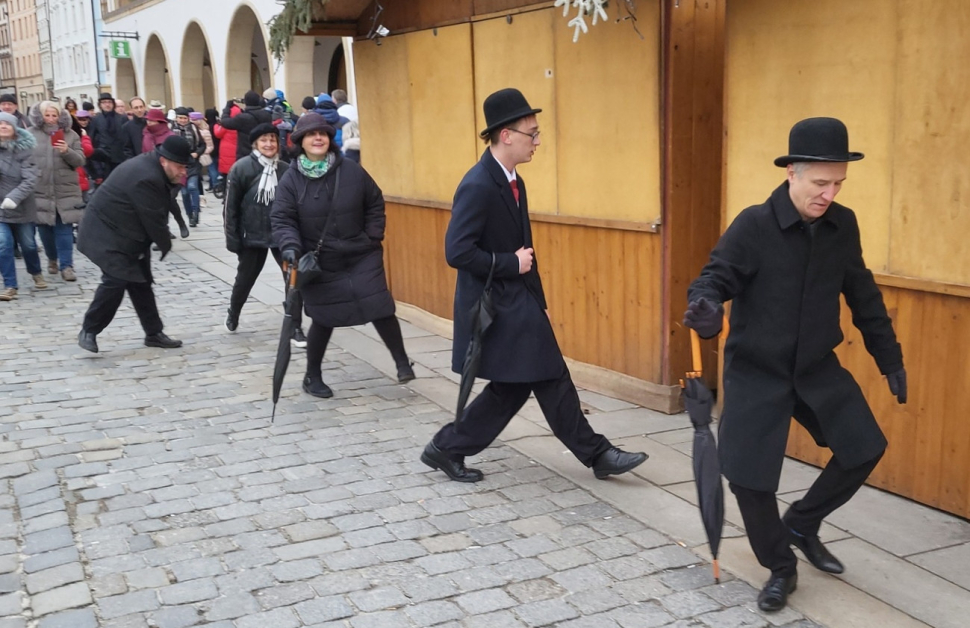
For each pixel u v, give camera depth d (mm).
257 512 4594
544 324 4715
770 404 3496
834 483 3682
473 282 4707
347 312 6371
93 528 4426
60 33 58031
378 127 8812
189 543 4254
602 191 6199
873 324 3609
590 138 6234
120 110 16688
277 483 4965
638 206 5941
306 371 6758
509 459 5270
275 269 11703
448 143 7762
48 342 8195
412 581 3881
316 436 5711
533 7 6555
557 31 6375
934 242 4344
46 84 65000
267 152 8117
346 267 6398
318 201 6223
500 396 4840
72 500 4766
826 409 3529
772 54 4977
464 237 4516
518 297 4672
